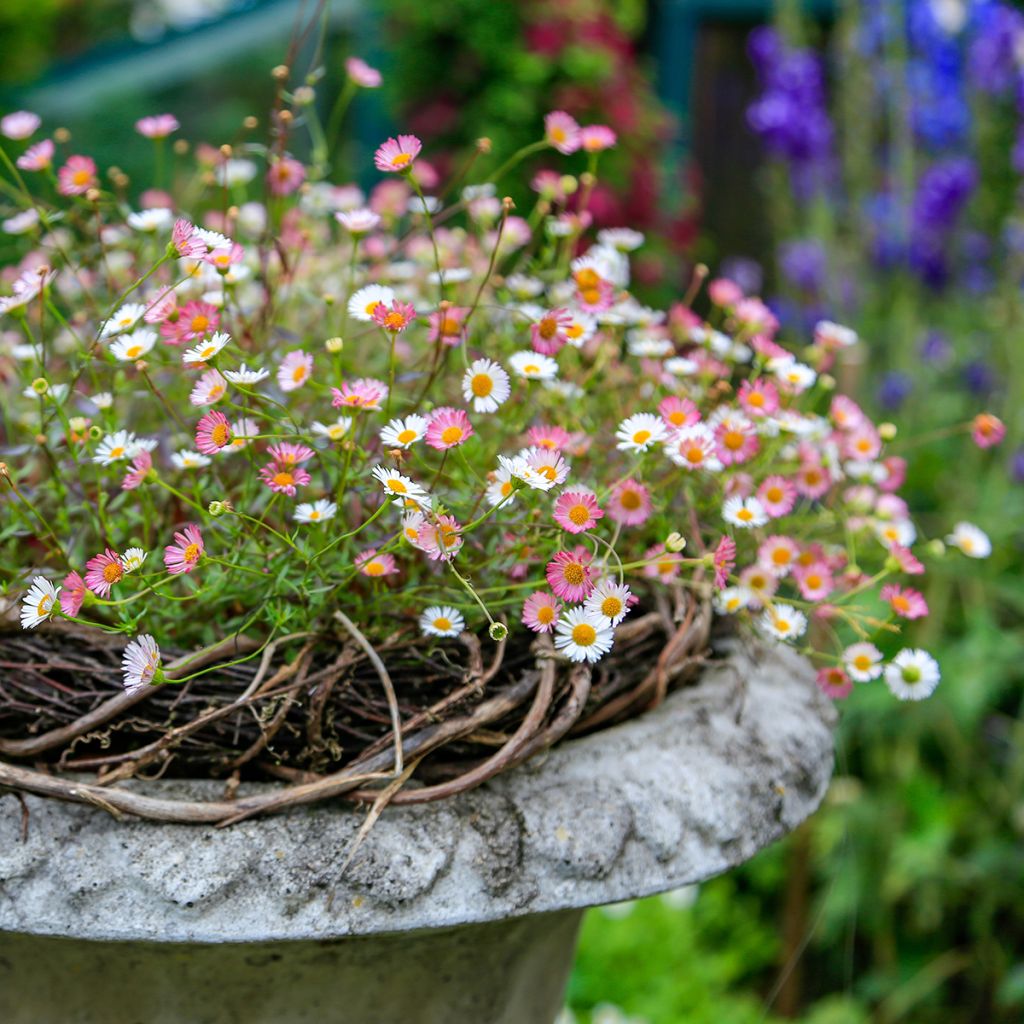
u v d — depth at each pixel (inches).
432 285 43.6
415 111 113.0
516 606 37.5
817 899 81.0
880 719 78.2
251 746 35.8
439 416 35.7
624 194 110.1
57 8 221.0
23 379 40.8
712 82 148.7
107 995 36.1
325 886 34.4
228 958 35.6
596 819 35.7
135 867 34.3
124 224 44.1
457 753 36.2
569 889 35.3
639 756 36.9
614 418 40.7
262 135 160.4
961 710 73.2
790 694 40.0
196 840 34.6
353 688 36.1
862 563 47.3
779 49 97.1
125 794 34.7
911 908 81.0
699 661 38.3
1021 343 80.5
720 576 36.7
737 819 36.8
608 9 115.3
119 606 35.9
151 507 38.3
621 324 41.1
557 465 35.6
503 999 38.1
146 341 37.4
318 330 43.4
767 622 38.7
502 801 35.7
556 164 108.1
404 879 34.5
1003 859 75.5
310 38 141.9
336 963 36.0
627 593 35.5
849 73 95.5
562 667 36.8
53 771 35.6
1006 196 91.4
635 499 37.6
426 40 110.6
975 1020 79.1
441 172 111.9
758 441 39.9
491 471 38.0
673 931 72.2
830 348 42.9
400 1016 37.0
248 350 39.9
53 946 35.6
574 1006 68.1
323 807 35.2
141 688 35.3
